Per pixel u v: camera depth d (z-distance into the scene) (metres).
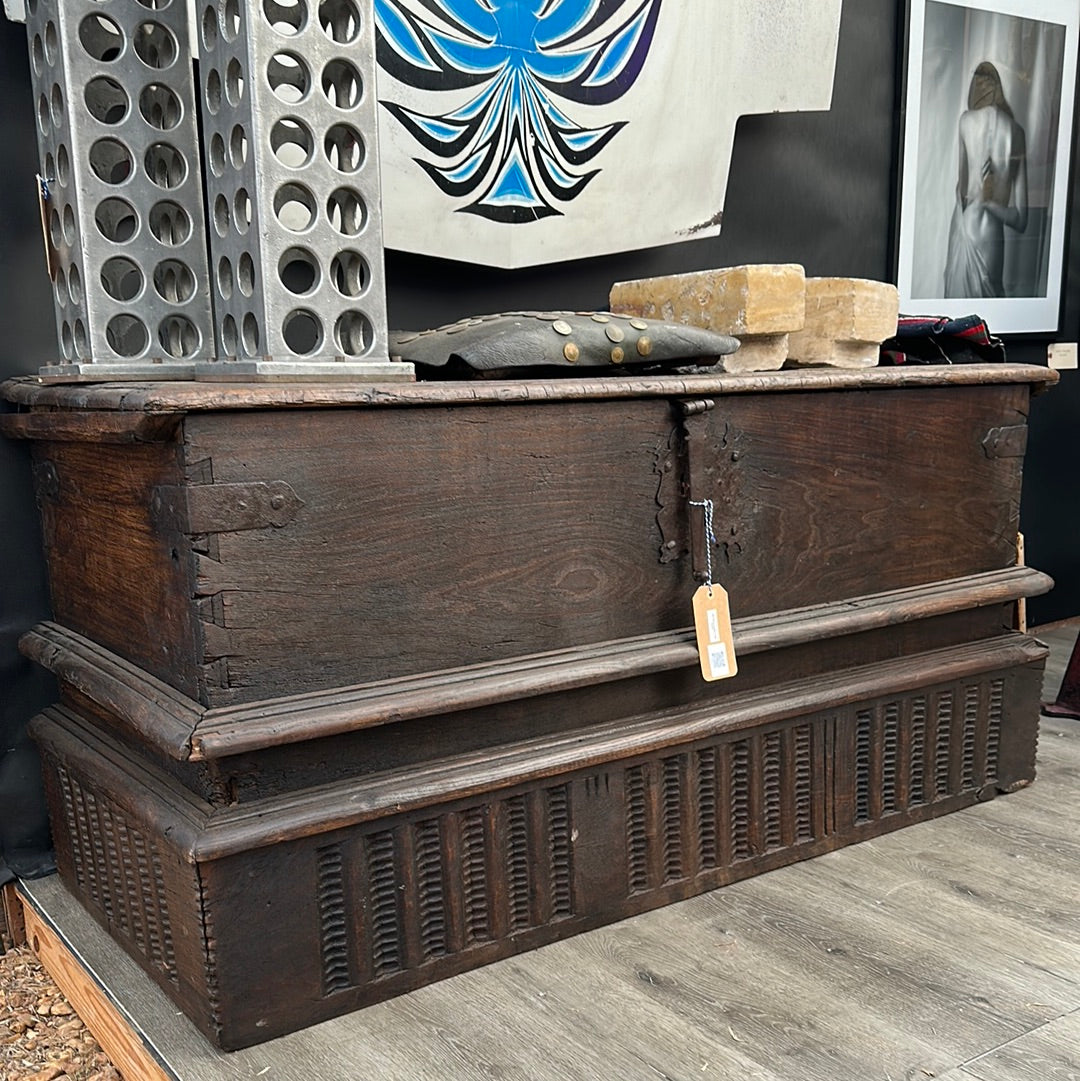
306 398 1.26
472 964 1.49
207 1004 1.30
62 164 1.55
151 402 1.17
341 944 1.38
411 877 1.42
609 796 1.58
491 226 2.14
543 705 1.55
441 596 1.43
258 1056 1.30
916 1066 1.26
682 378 1.59
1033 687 2.06
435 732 1.46
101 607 1.58
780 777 1.76
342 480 1.33
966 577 2.02
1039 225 3.24
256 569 1.28
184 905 1.31
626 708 1.63
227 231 1.45
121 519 1.44
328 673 1.35
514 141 2.13
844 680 1.82
